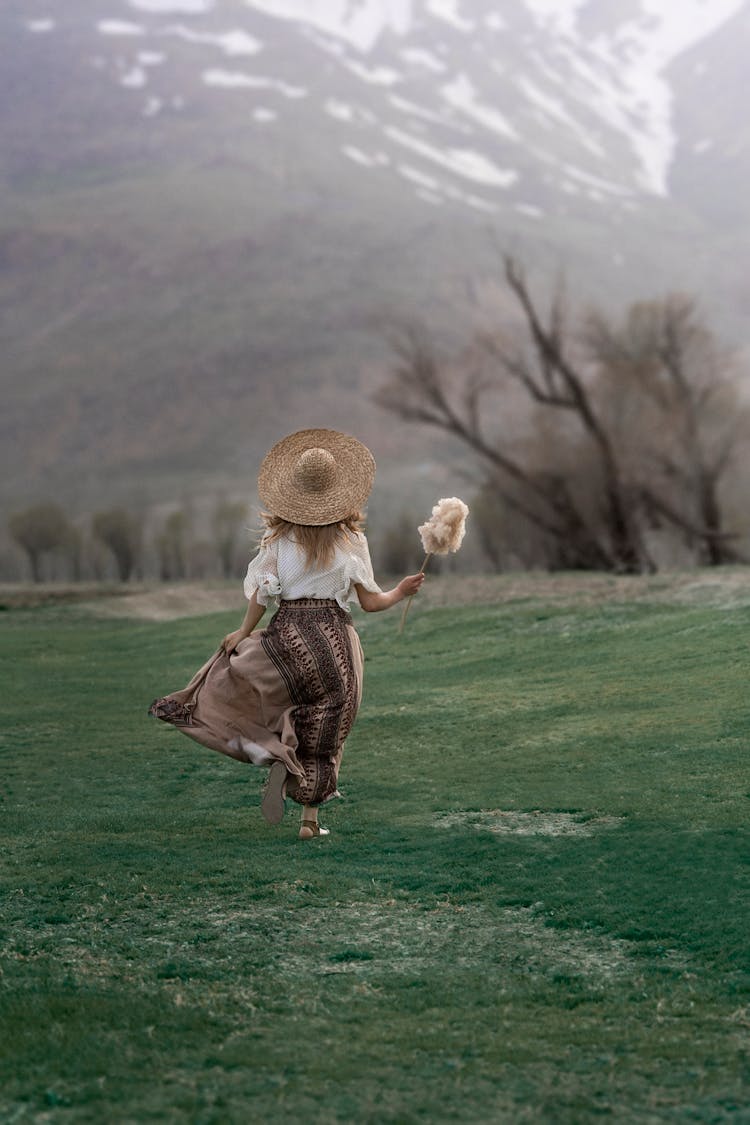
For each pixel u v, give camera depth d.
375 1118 3.77
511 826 8.55
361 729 13.05
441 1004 5.16
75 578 140.75
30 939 6.23
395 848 8.10
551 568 55.53
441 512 6.36
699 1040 4.62
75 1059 4.30
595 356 51.16
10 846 8.39
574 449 50.75
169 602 31.22
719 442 50.16
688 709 11.83
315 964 5.83
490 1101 3.97
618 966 5.70
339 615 6.43
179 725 6.37
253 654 6.35
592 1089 4.09
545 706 13.14
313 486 6.37
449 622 20.98
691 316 53.03
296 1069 4.28
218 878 7.44
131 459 187.75
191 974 5.59
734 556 50.19
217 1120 3.73
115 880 7.40
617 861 7.41
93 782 10.90
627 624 18.02
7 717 14.88
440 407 50.38
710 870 7.03
